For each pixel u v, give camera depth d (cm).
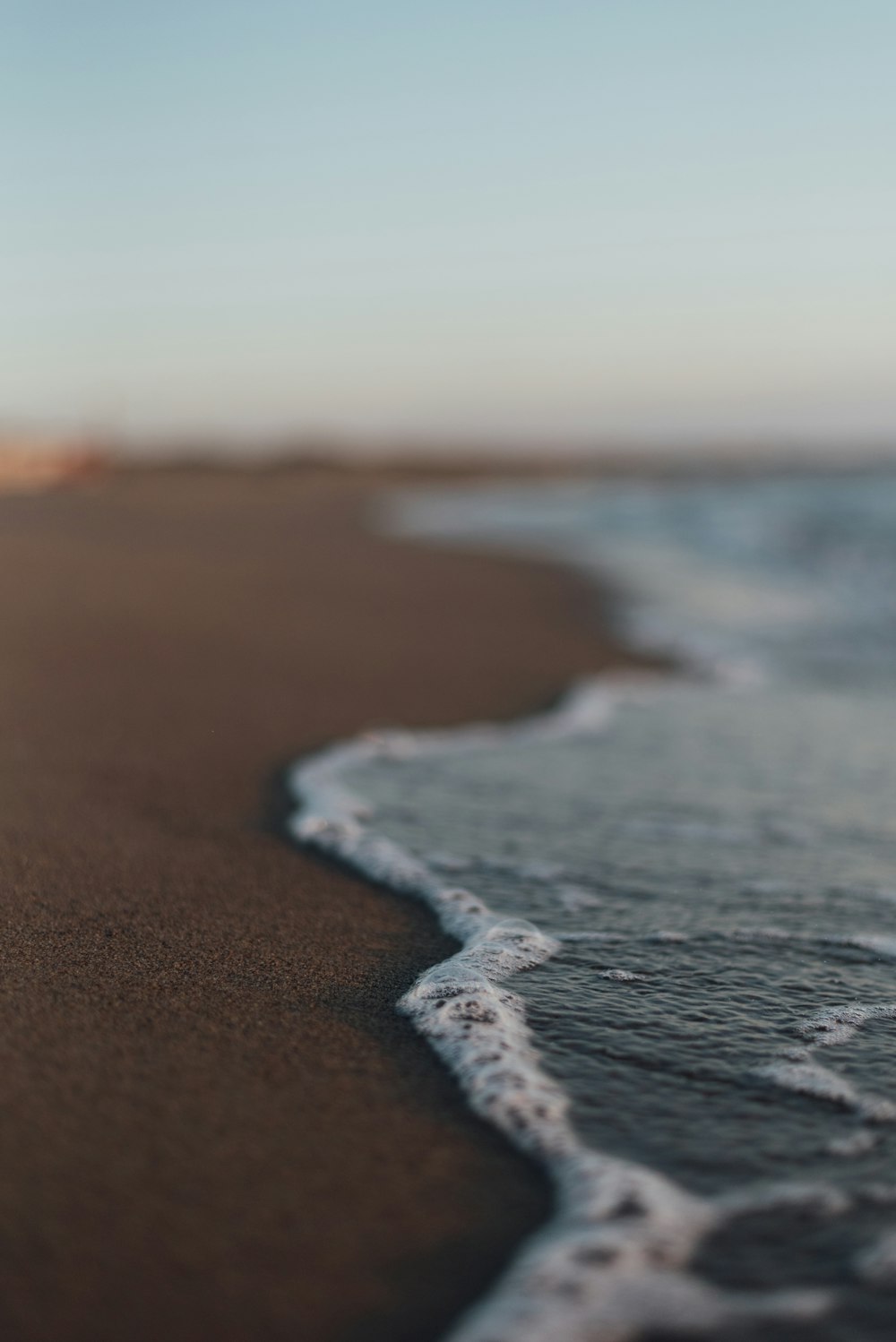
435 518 2133
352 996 235
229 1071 199
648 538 1702
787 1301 142
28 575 956
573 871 326
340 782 421
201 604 851
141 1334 134
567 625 878
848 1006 236
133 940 257
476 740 512
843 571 1260
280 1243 152
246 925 272
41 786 377
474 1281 146
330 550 1384
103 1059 200
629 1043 217
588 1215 160
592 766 462
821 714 581
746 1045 217
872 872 327
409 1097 194
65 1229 152
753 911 294
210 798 382
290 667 641
